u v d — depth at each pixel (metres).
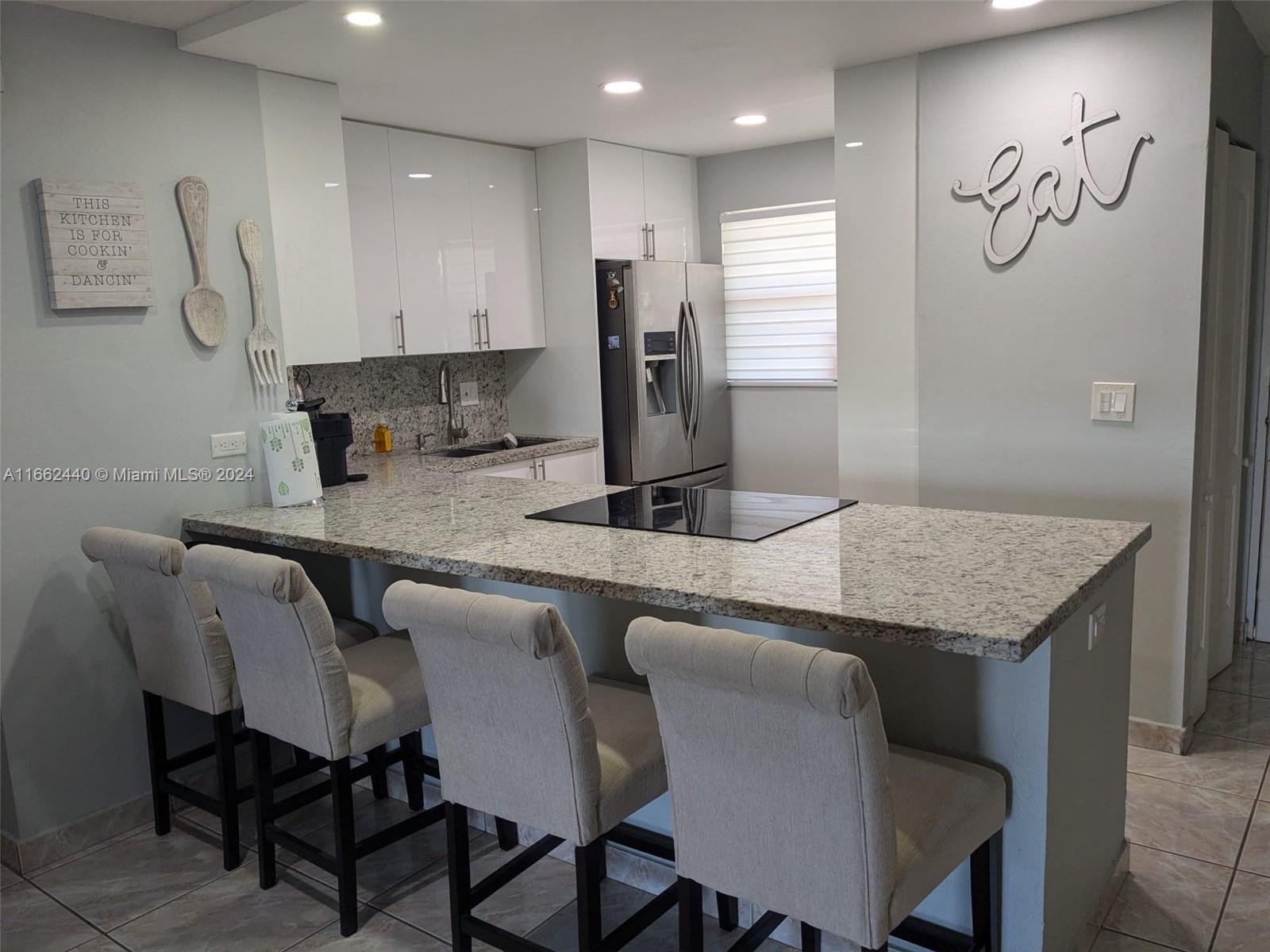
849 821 1.47
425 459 4.30
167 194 2.91
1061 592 1.79
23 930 2.43
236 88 3.09
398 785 3.05
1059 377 3.17
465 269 4.43
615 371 4.72
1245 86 3.40
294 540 2.62
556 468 4.55
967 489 3.41
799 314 5.04
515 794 1.92
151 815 2.98
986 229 3.24
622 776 1.90
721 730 1.56
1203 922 2.28
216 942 2.35
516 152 4.64
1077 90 3.01
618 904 2.42
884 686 2.05
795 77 3.53
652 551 2.24
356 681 2.41
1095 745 2.15
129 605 2.68
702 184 5.27
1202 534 3.25
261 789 2.52
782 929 2.24
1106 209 3.02
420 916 2.41
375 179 4.04
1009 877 1.92
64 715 2.78
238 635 2.36
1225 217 3.21
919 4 2.79
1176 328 2.95
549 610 1.72
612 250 4.73
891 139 3.38
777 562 2.09
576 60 3.21
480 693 1.89
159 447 2.93
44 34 2.61
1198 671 3.35
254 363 3.14
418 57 3.11
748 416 5.31
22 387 2.63
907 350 3.47
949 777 1.81
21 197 2.59
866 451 3.61
